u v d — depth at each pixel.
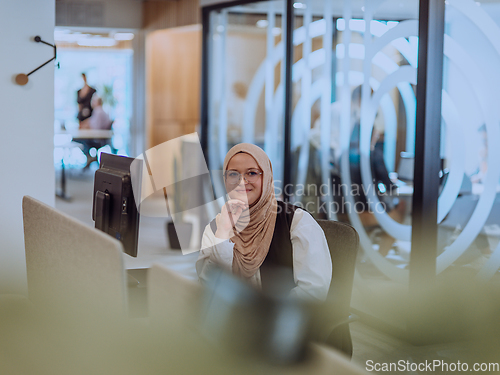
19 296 1.56
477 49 2.89
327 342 1.64
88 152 9.40
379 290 3.21
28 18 3.13
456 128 2.93
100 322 1.12
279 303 0.91
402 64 3.15
